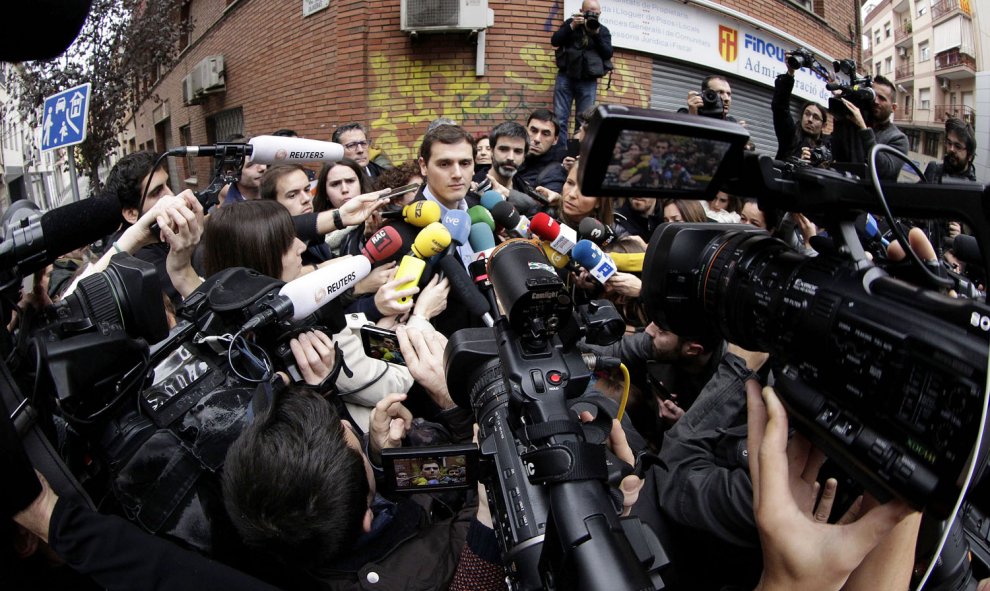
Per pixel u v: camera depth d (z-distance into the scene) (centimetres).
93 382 106
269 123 801
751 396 91
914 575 115
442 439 154
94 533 96
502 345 110
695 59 724
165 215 167
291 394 111
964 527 130
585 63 571
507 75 648
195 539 108
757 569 135
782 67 826
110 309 110
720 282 99
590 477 91
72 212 116
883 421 71
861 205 78
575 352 111
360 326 174
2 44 73
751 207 288
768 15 796
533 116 459
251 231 164
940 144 336
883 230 122
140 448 108
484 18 616
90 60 845
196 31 1061
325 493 100
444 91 646
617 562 82
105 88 841
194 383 117
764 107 836
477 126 651
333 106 675
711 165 82
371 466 130
